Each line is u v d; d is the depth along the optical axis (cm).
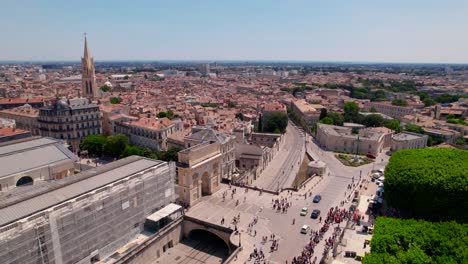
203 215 12319
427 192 11350
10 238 7562
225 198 13850
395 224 9262
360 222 11894
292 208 13000
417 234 8588
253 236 10931
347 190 15288
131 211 10731
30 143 14538
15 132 18125
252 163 19062
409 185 11606
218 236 11388
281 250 10156
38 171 12850
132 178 10681
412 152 14950
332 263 9225
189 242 11875
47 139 15312
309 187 15612
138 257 10106
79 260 9188
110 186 9906
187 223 11931
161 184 11938
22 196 9294
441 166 12456
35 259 8106
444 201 11200
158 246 10881
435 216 11512
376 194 14488
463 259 7400
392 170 12769
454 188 11069
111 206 9975
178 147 19188
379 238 8394
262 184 17388
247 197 14000
